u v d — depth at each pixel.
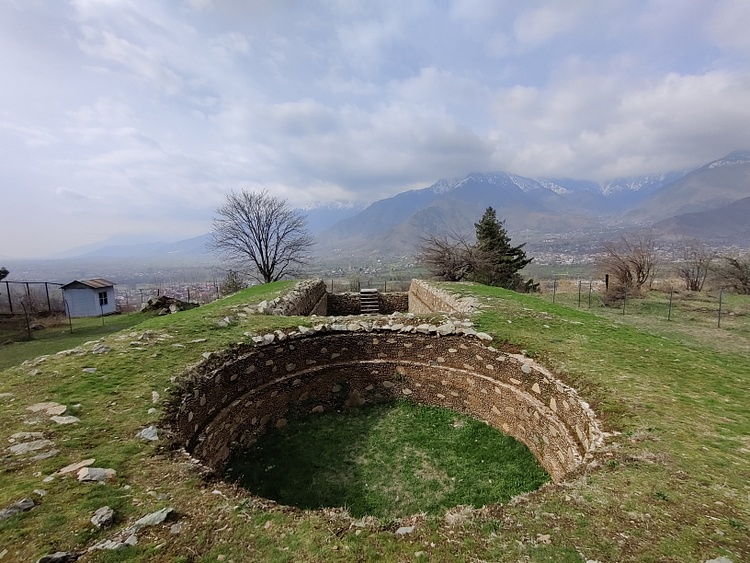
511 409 8.39
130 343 8.12
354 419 9.41
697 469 4.25
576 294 30.77
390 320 10.58
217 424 7.09
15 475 3.95
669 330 16.72
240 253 40.62
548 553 3.12
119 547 3.06
